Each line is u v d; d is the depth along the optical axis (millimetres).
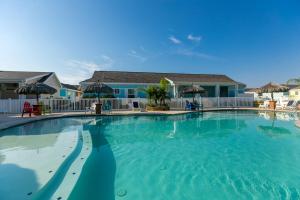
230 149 6984
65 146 6285
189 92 20453
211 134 9586
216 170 5086
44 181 3676
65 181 3803
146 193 3934
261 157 6066
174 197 3777
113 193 3957
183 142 8062
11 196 3145
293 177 4621
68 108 18094
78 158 5230
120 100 20000
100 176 4770
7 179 3758
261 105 23859
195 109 20031
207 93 28609
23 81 19875
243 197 3744
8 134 8289
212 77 31250
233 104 24281
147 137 8953
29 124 11234
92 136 9125
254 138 8641
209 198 3723
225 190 4035
